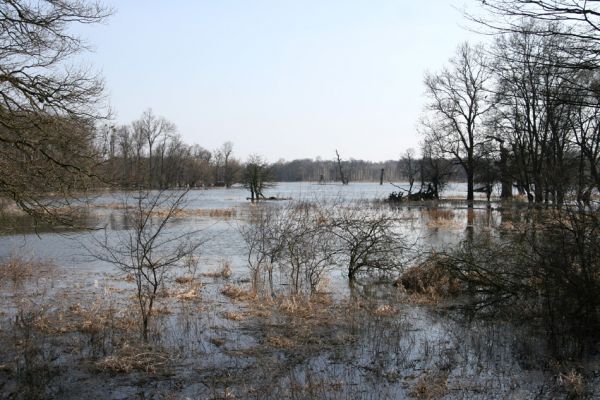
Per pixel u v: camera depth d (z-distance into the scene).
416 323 9.78
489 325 9.57
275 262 15.43
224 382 6.90
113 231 24.48
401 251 14.70
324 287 12.74
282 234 13.59
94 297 11.50
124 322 9.31
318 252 13.92
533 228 10.80
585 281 8.62
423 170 53.47
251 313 10.22
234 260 17.11
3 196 13.01
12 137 12.80
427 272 12.69
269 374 7.19
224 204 48.97
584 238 8.89
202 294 12.04
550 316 9.02
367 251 13.99
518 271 10.95
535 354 8.01
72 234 22.94
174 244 20.19
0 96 12.41
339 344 8.52
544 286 9.57
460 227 25.83
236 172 97.69
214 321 9.73
